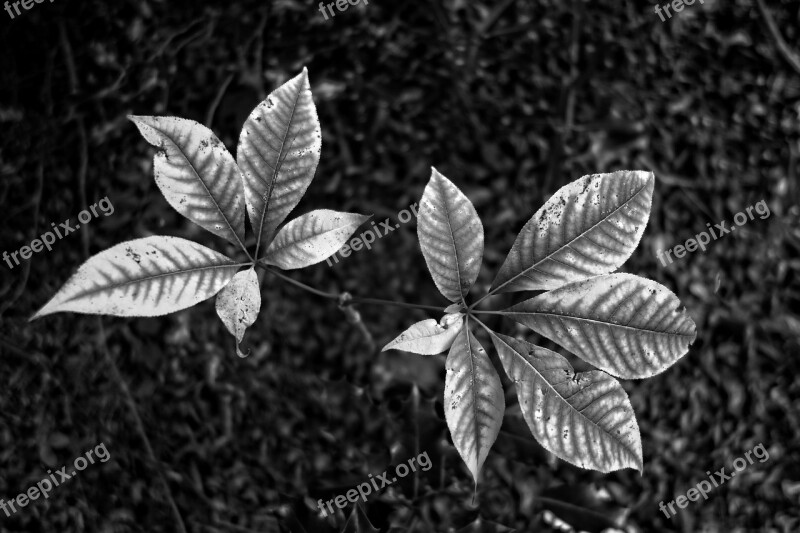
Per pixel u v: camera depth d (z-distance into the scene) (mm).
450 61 703
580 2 704
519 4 704
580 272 591
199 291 582
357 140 699
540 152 701
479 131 701
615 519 686
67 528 708
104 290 567
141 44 708
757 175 707
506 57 704
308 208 695
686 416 698
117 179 705
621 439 586
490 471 691
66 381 710
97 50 710
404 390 695
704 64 708
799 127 707
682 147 707
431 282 692
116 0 709
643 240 698
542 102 704
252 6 707
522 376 594
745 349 701
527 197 698
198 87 704
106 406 708
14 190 711
